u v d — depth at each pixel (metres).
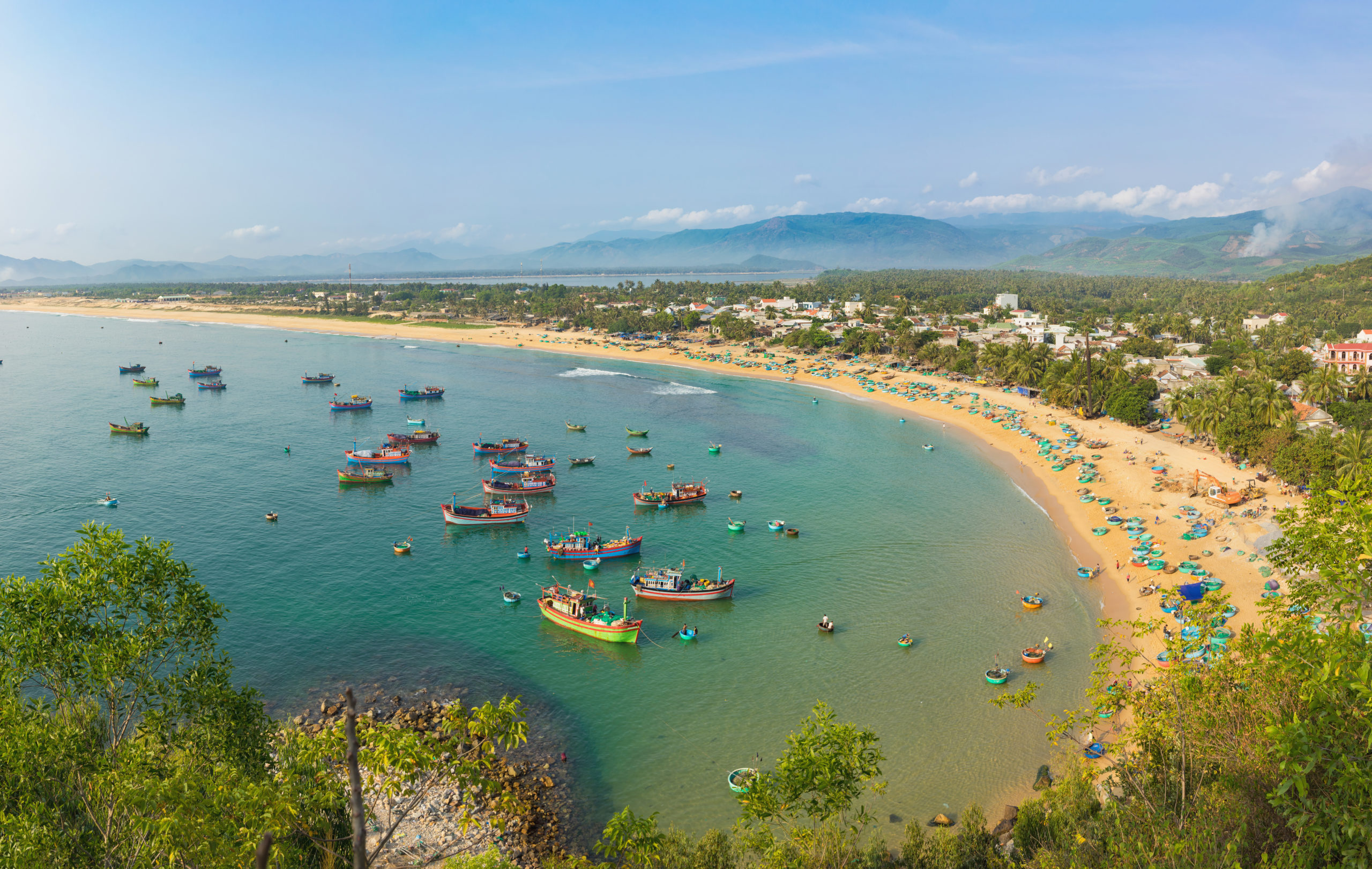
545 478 156.62
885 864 51.59
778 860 42.59
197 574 110.25
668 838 53.44
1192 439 178.25
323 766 33.84
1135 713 37.59
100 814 33.84
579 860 43.75
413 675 84.88
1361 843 23.56
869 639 94.19
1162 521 128.00
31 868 28.52
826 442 198.38
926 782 67.25
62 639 35.69
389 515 139.25
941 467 173.88
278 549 120.88
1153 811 33.41
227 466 167.75
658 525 136.25
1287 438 144.25
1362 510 27.92
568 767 70.25
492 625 97.50
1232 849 26.59
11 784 33.16
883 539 128.88
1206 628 35.41
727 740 74.44
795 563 118.38
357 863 16.73
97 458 170.50
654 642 93.94
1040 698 80.12
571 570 115.25
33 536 122.25
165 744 36.75
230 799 28.80
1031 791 65.56
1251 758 30.20
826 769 39.31
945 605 103.31
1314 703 24.69
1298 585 31.11
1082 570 110.88
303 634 93.38
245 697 40.81
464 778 25.77
